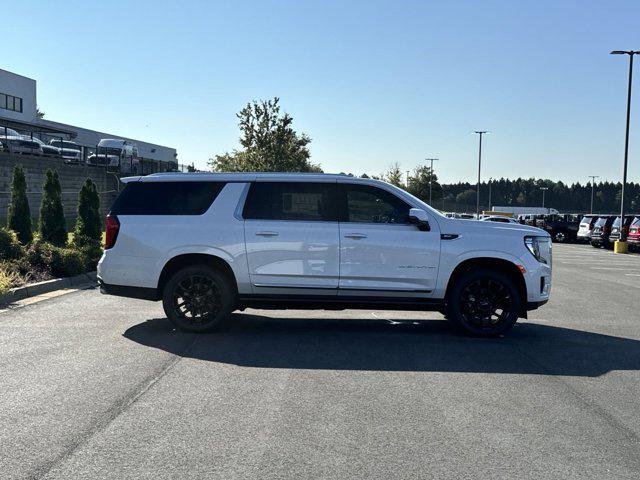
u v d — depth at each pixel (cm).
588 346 744
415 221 769
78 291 1144
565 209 17138
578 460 396
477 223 795
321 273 770
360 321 895
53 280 1172
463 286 777
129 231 788
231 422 456
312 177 793
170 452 399
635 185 17175
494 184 18000
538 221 4531
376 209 786
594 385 571
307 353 681
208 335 771
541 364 650
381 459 392
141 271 784
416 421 464
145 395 518
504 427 454
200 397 515
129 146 4078
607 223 3494
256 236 774
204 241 775
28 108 5066
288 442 418
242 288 779
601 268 2009
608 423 466
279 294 780
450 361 655
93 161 3641
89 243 1550
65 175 2942
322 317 927
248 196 791
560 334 821
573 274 1752
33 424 446
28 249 1288
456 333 811
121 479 358
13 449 401
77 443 412
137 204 800
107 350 679
